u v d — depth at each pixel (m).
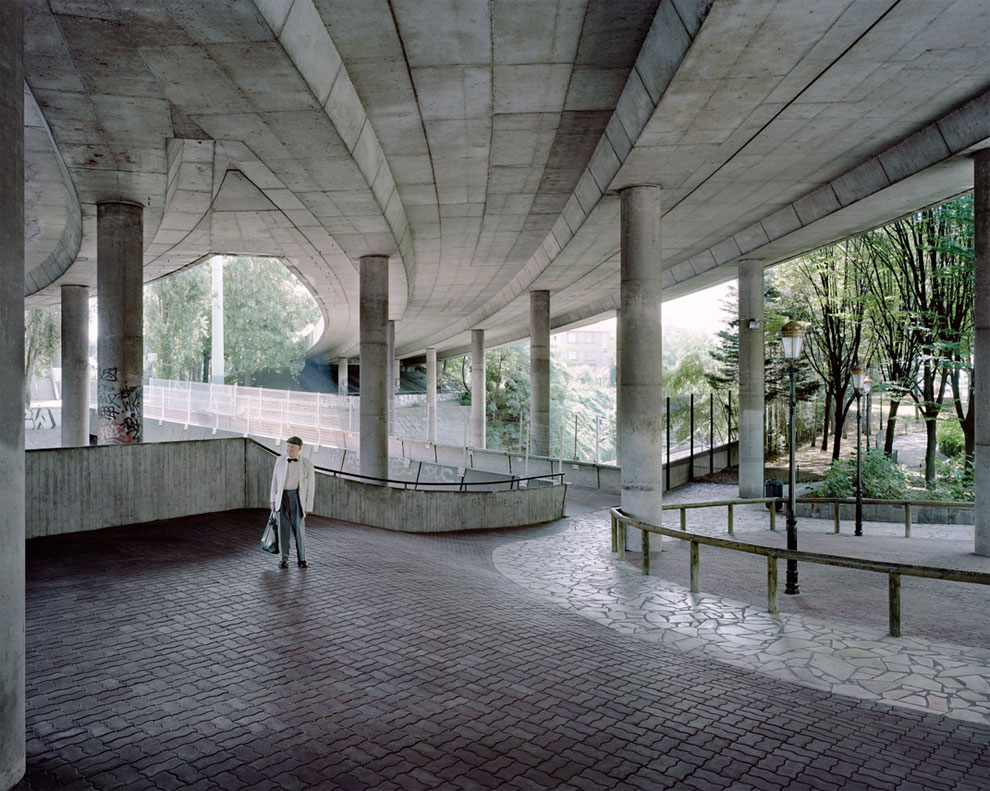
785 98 11.08
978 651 7.81
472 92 11.73
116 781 4.53
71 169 13.14
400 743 5.18
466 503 17.39
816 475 32.44
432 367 59.44
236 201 17.39
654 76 10.52
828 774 4.95
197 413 34.97
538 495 18.97
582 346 159.25
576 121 13.17
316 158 12.25
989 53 9.73
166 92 9.59
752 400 23.47
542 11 9.36
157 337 58.97
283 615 8.11
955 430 28.66
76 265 23.11
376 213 16.06
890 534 18.36
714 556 14.47
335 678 6.36
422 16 9.37
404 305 33.28
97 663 6.51
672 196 16.67
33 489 11.58
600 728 5.57
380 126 13.02
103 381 15.32
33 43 8.29
